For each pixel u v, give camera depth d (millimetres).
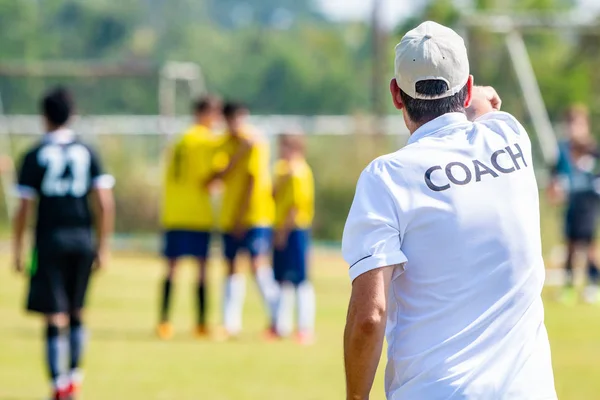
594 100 52969
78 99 95875
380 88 81312
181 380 22891
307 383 22688
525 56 47938
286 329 29578
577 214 37719
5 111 99375
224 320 29766
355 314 8273
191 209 28938
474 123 8945
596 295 37969
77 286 20938
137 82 113062
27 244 50125
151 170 64375
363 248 8312
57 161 20781
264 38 172125
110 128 71438
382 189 8438
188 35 171750
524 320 8484
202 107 29000
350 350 8297
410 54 8703
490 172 8617
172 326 31578
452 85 8719
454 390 8234
